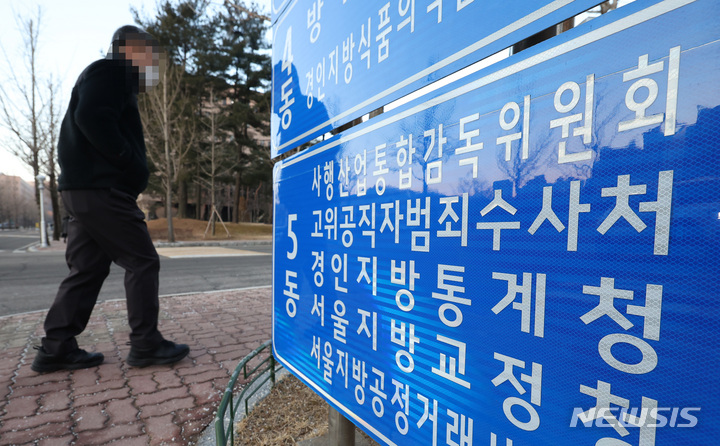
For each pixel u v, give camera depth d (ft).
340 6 4.22
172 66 67.72
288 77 5.55
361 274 3.70
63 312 8.44
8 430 6.21
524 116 2.19
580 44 1.92
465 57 2.60
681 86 1.55
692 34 1.52
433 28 2.89
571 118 1.95
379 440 3.43
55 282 21.63
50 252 43.29
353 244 3.85
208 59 74.54
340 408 4.06
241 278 23.49
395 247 3.24
